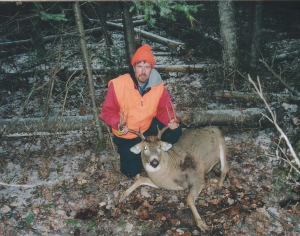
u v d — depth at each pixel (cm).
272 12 1348
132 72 383
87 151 529
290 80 748
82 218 380
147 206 399
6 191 426
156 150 354
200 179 396
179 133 439
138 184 425
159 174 381
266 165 468
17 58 940
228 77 723
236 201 398
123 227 365
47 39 1071
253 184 429
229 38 702
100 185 442
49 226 366
